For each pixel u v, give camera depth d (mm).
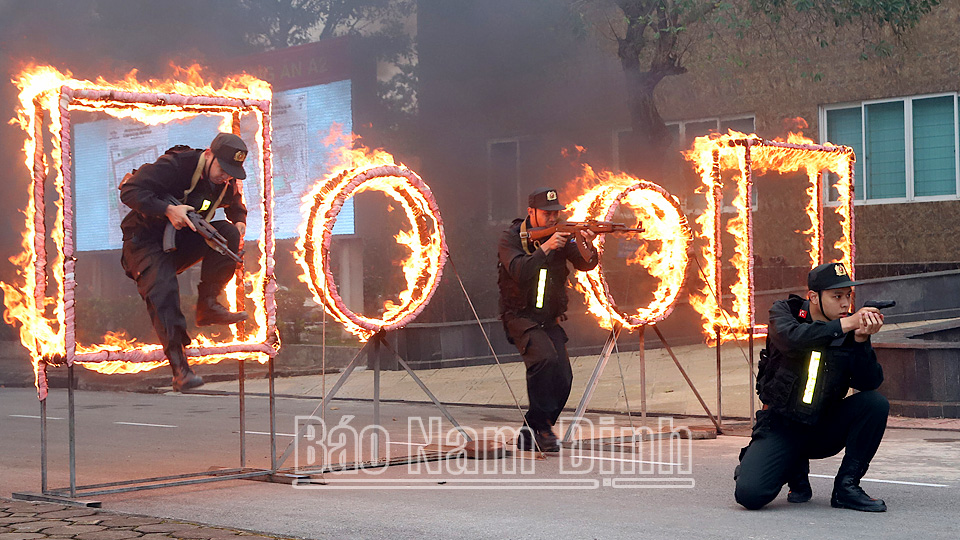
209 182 7090
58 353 6812
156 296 6941
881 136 21984
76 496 7074
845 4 19578
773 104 22859
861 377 6277
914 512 6250
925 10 20453
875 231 22031
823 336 6008
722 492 7027
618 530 5812
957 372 10898
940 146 21406
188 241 7176
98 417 13891
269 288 7777
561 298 8969
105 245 28172
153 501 6965
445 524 6039
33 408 15539
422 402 14742
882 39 20750
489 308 21688
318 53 23891
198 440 11102
